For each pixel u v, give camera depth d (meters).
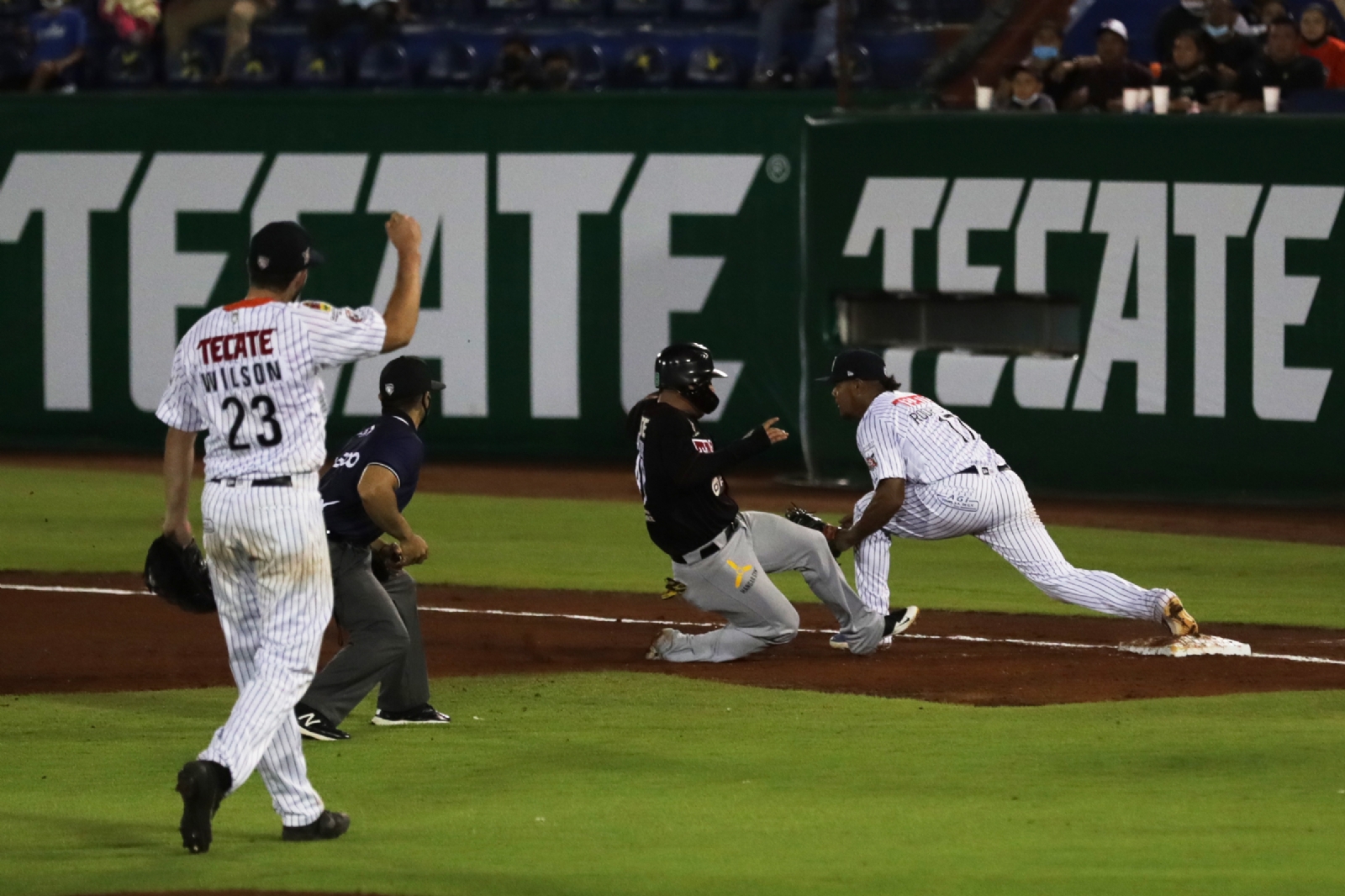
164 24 73.69
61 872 19.53
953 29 65.69
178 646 34.53
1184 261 54.34
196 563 21.41
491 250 63.34
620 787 23.45
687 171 61.75
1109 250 55.03
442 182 63.47
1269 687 29.70
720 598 31.64
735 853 20.14
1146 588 41.09
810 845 20.50
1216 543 47.78
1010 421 56.50
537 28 72.44
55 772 24.67
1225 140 53.62
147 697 29.72
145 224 65.06
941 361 57.16
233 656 20.67
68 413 66.12
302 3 73.88
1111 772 23.94
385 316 20.36
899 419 32.59
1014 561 33.25
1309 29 57.53
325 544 20.36
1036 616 37.75
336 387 64.06
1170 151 54.22
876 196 57.66
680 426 30.86
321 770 24.47
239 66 72.44
